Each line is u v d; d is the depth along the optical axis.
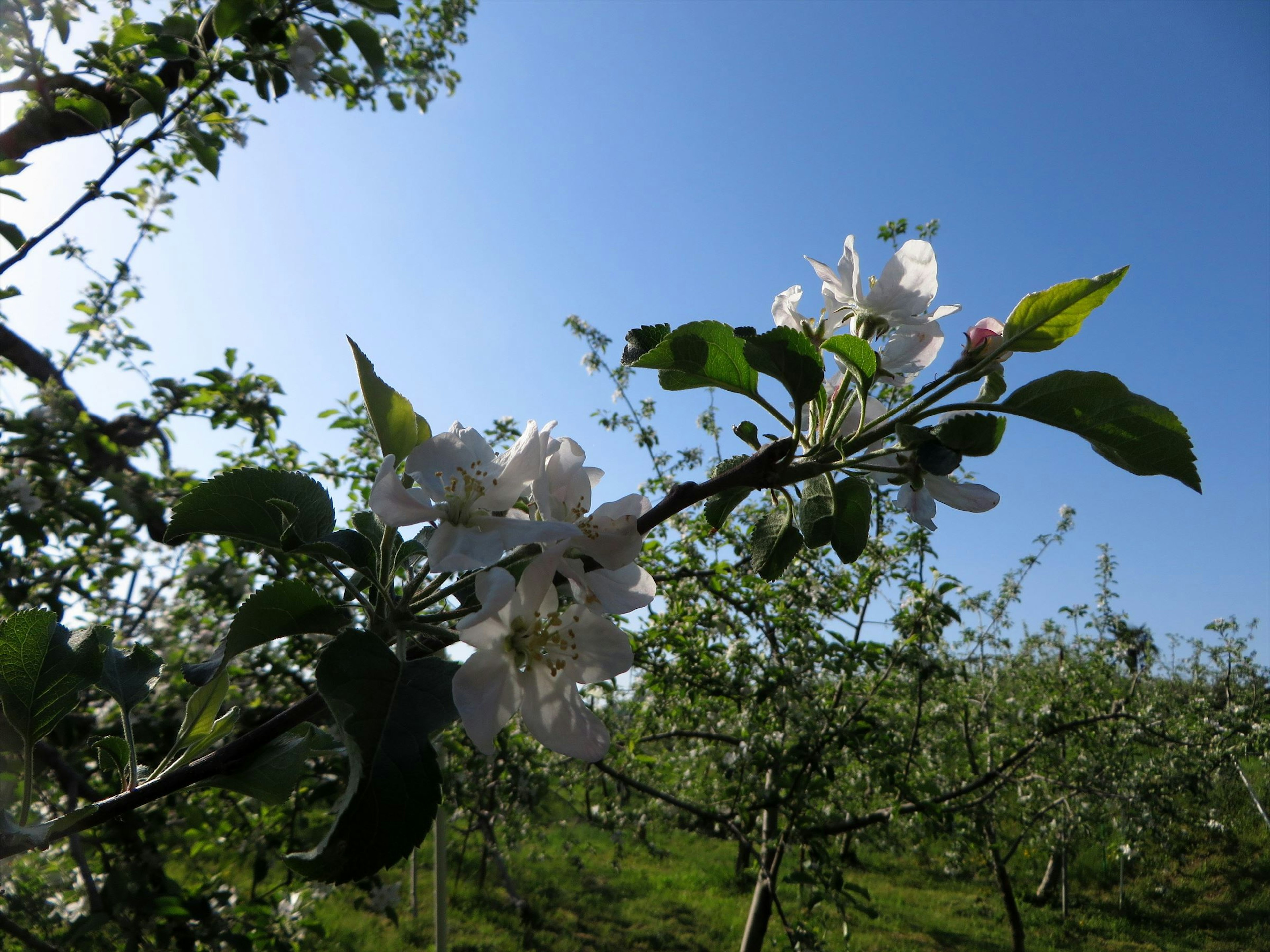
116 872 2.65
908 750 5.80
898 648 5.61
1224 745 9.45
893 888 12.41
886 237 6.37
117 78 2.40
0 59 2.18
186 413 4.21
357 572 0.98
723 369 1.15
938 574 5.58
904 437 1.02
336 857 0.64
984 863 9.13
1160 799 8.41
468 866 11.16
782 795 5.14
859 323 1.36
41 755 2.06
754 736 5.05
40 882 3.06
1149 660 10.42
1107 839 11.59
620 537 0.94
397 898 4.71
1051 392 1.03
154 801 0.87
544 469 0.90
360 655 0.75
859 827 5.18
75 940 2.35
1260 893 11.26
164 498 3.95
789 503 1.25
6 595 3.39
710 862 13.16
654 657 5.47
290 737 0.94
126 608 3.98
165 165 3.88
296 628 0.88
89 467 3.91
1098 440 1.04
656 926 9.68
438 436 0.91
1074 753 8.50
